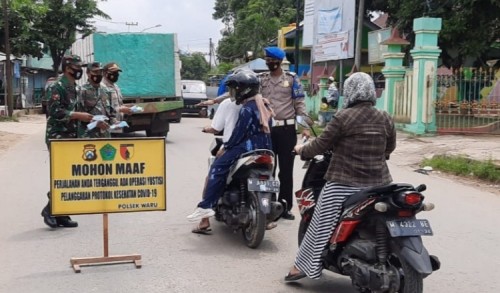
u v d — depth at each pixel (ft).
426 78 52.24
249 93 20.27
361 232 14.75
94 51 54.39
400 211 13.60
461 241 21.21
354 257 14.67
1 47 99.76
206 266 18.31
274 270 18.01
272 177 20.10
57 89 22.02
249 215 19.88
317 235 15.30
